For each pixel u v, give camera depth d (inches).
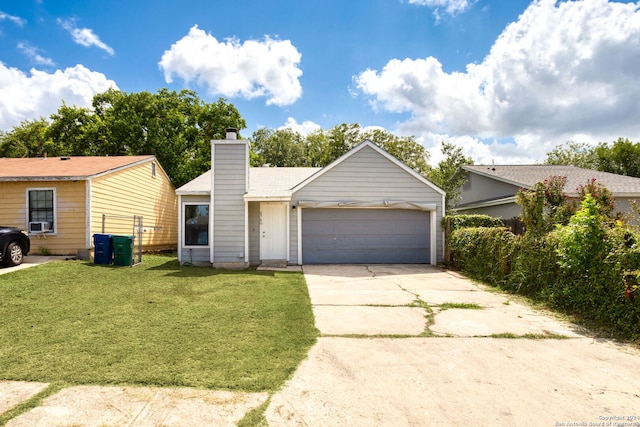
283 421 100.4
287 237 456.1
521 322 206.8
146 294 266.5
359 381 127.3
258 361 143.4
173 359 143.5
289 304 241.0
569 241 219.6
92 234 457.4
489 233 341.7
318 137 1489.9
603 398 116.3
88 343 161.2
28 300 240.5
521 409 108.4
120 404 108.1
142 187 613.3
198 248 462.9
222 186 435.5
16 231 363.9
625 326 182.4
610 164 1359.5
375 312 228.4
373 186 471.8
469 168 772.0
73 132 970.7
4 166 509.0
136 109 904.3
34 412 102.7
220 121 981.2
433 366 141.9
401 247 476.1
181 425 97.4
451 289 306.7
